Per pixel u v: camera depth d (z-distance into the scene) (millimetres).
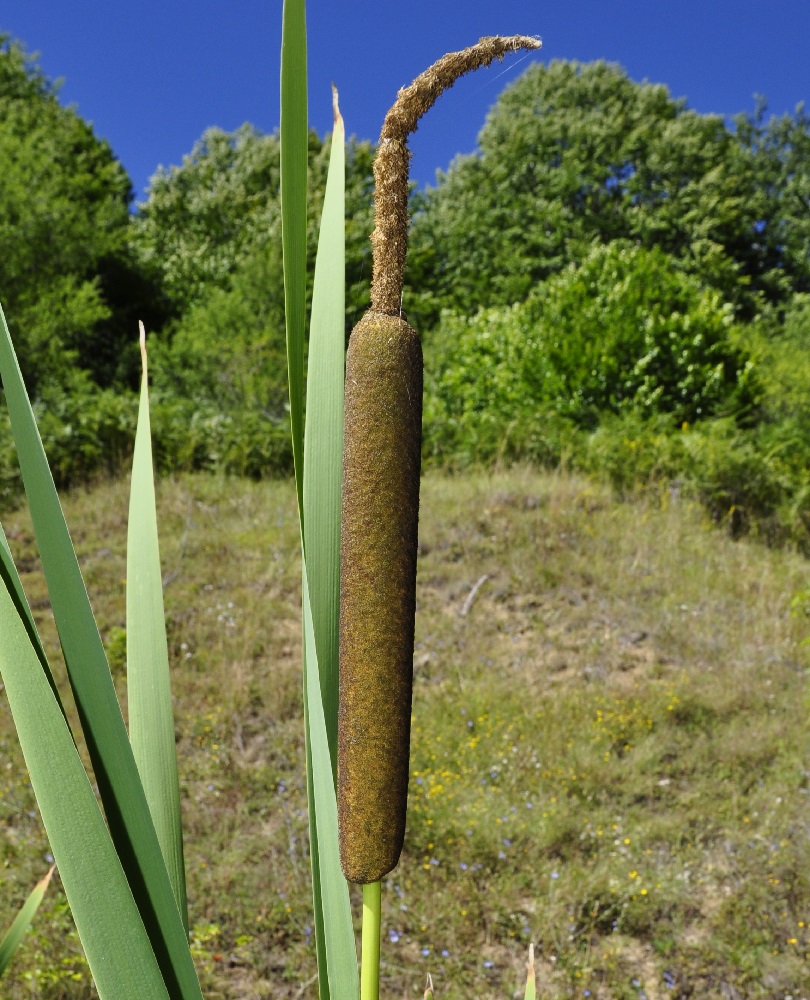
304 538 614
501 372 12805
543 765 4582
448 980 3150
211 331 15273
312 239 14641
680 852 3926
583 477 9750
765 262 31234
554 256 27375
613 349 11586
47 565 516
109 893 499
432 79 514
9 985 2814
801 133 32438
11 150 17125
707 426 10648
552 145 29109
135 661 667
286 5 539
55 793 496
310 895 3527
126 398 11492
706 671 5836
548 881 3658
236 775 4492
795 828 4066
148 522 667
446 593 7121
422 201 27766
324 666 627
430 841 3889
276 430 10977
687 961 3262
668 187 27969
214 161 30203
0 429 9250
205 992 3039
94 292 17000
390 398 521
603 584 7281
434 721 5074
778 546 8859
